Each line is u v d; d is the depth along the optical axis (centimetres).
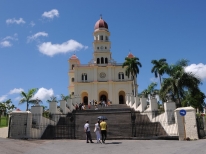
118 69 5931
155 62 4356
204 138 1716
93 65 5838
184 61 2881
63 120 2631
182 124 1730
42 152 1108
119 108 3791
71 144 1466
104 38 6381
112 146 1344
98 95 5712
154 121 2447
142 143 1465
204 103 3341
